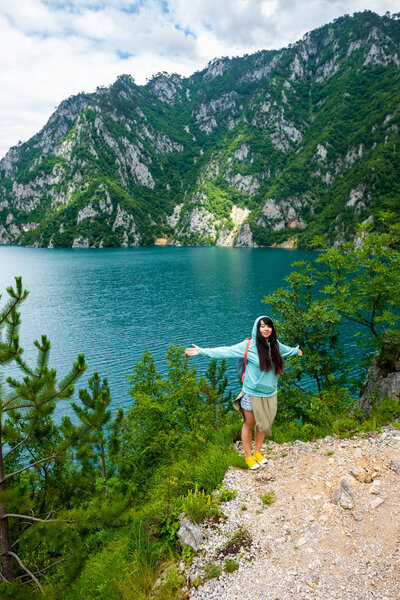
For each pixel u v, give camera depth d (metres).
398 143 196.88
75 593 4.24
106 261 177.25
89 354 48.94
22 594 4.25
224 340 53.38
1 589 4.29
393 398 6.19
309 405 9.33
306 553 3.37
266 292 90.31
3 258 198.25
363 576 2.99
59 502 6.59
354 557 3.19
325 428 6.14
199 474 5.01
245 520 4.02
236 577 3.32
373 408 6.36
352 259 9.13
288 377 10.10
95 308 77.44
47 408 4.92
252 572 3.33
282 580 3.16
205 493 4.73
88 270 142.00
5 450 7.01
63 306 79.88
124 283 109.62
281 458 5.20
